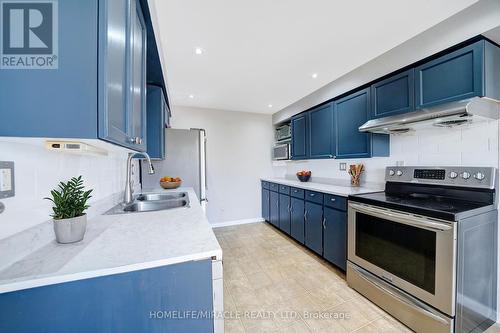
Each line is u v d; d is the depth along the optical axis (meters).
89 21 0.60
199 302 0.78
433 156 1.90
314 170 3.55
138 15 1.09
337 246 2.29
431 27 1.66
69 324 0.63
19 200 0.73
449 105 1.46
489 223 1.47
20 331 0.60
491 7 1.35
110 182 1.60
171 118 3.72
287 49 1.97
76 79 0.59
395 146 2.22
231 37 1.78
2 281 0.59
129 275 0.69
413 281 1.48
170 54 2.04
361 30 1.70
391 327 1.52
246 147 4.21
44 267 0.67
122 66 0.79
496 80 1.48
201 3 1.40
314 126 3.09
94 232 1.01
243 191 4.20
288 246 3.01
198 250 0.80
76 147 0.75
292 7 1.44
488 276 1.48
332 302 1.80
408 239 1.51
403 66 1.87
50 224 0.87
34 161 0.80
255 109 4.03
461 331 1.32
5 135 0.56
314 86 2.89
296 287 2.02
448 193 1.71
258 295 1.91
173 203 1.91
